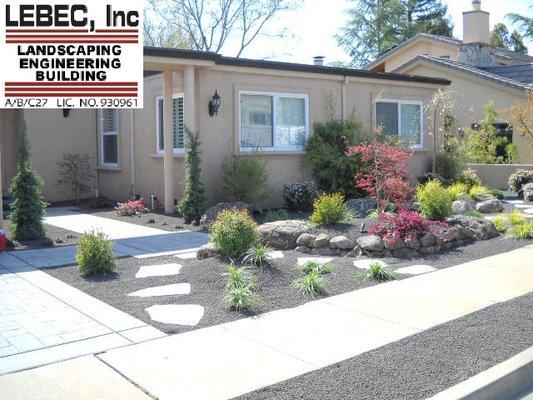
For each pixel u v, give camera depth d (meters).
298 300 6.50
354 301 6.47
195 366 4.66
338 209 10.01
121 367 4.64
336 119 15.31
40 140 16.77
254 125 13.89
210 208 11.95
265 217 12.66
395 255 8.66
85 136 17.55
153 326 5.62
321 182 14.62
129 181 16.14
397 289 6.96
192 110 12.41
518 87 20.28
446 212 10.15
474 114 21.62
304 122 14.78
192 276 7.30
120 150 16.47
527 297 6.61
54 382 4.36
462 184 16.03
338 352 4.98
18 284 7.23
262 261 7.55
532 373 4.85
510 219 10.93
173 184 13.79
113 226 12.12
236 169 12.83
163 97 13.70
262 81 13.87
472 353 4.98
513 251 9.02
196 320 5.79
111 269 7.78
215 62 12.73
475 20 24.12
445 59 24.16
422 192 10.88
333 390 4.26
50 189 17.02
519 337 5.35
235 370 4.59
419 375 4.53
